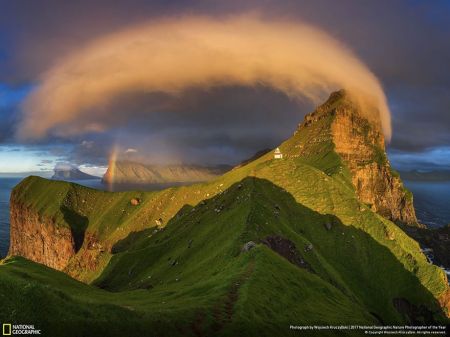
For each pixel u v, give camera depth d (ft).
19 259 492.54
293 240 540.11
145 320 195.93
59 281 440.04
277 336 231.30
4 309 167.32
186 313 218.59
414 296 592.60
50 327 168.14
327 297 372.17
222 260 456.45
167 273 588.91
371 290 579.07
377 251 646.33
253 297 268.21
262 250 380.17
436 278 625.82
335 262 604.90
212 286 311.06
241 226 538.47
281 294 309.42
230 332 213.05
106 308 193.67
